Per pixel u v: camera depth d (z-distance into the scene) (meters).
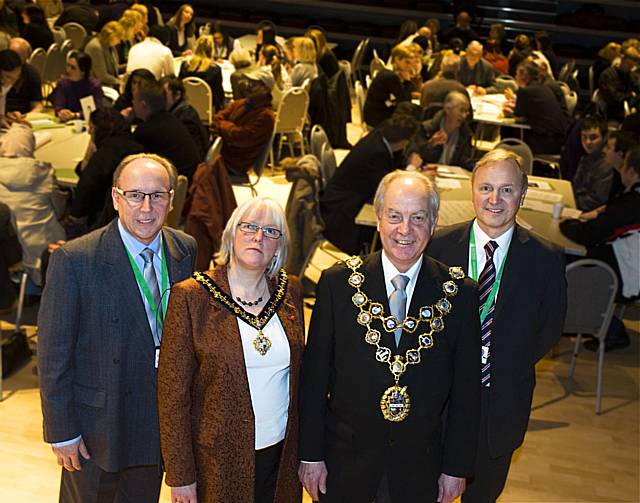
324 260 5.88
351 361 2.17
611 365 4.73
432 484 2.27
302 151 7.86
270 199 2.12
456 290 2.19
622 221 4.31
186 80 7.30
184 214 4.84
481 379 2.36
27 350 4.18
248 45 10.89
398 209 2.07
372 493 2.22
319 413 2.21
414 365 2.15
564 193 5.19
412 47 8.49
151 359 2.26
